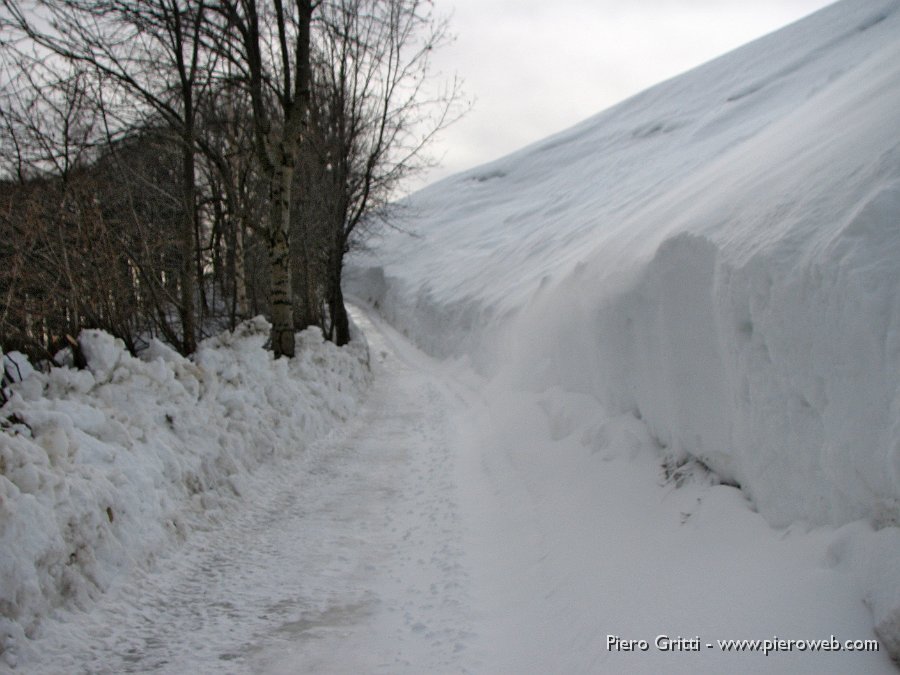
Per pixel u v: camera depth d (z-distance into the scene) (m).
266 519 6.29
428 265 46.34
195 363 7.70
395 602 4.68
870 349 3.13
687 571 4.12
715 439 4.85
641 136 59.25
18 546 3.71
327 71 18.02
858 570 3.08
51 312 6.63
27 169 7.56
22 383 5.34
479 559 5.62
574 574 4.94
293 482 7.62
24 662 3.46
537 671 3.85
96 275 7.23
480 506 7.14
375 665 3.81
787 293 3.76
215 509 6.02
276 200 11.44
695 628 3.55
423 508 6.99
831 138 5.26
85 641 3.77
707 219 5.52
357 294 58.34
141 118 9.57
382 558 5.54
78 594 4.02
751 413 4.18
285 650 3.90
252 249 14.82
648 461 5.88
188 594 4.57
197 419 6.71
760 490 4.10
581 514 5.85
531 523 6.32
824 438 3.51
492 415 12.06
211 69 10.46
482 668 3.84
